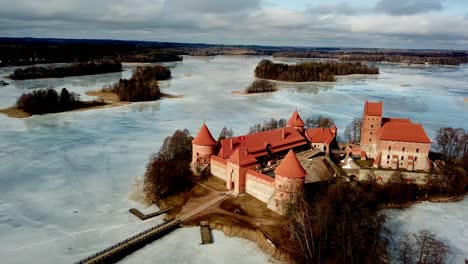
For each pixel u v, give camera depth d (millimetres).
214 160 100688
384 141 102188
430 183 97062
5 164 112750
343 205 75625
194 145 102625
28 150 126625
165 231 75750
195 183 97500
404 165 102438
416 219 84625
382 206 90375
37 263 65562
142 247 71750
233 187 94125
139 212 83812
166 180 92938
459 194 97312
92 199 90562
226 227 76625
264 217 80250
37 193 93500
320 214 70938
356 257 65688
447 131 122688
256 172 88812
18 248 69875
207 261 67250
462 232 79250
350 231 67500
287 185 79625
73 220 80500
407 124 103000
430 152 119750
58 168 110500
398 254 69125
